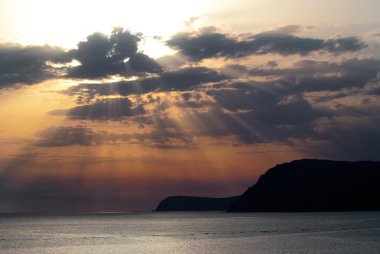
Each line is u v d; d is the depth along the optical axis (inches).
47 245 3875.5
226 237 4379.9
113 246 3683.6
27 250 3503.9
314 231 4894.2
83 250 3415.4
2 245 3919.8
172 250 3316.9
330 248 3260.3
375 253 2962.6
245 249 3277.6
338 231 4842.5
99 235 5044.3
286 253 3021.7
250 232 4972.9
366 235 4320.9
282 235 4456.2
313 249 3213.6
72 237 4766.2
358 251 3075.8
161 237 4579.2
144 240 4229.8
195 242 3907.5
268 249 3253.0
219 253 3083.2
